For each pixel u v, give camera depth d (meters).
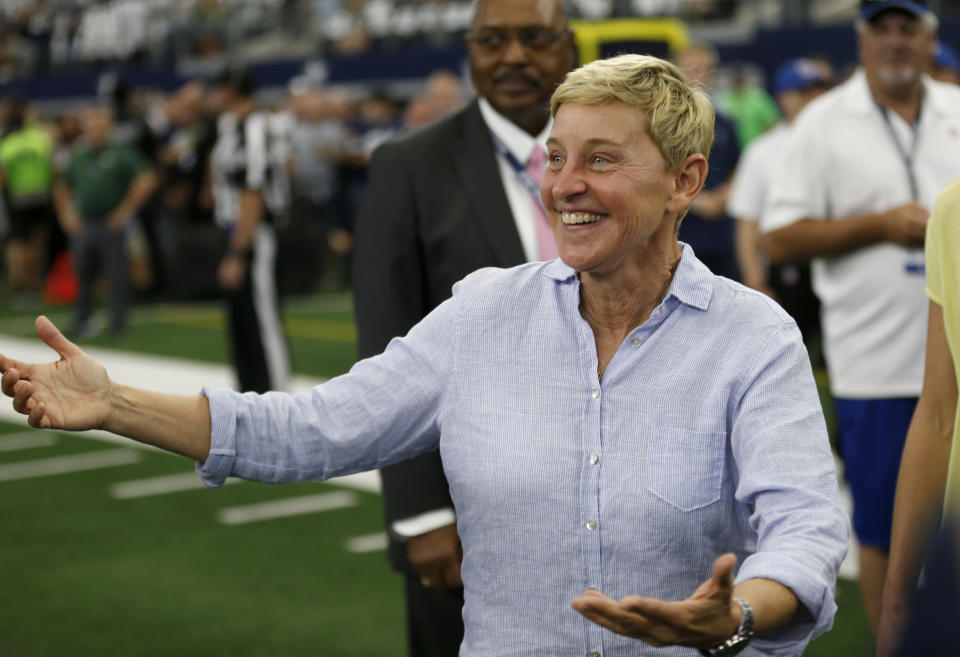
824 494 2.06
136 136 15.51
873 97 4.44
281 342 8.57
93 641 5.14
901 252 4.27
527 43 3.37
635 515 2.12
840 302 4.40
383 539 6.52
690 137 2.16
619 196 2.12
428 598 3.42
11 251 16.44
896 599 2.73
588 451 2.15
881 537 4.33
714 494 2.13
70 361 2.23
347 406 2.30
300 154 16.19
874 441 4.34
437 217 3.37
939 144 4.39
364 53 19.25
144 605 5.56
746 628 1.89
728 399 2.14
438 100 13.16
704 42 16.09
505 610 2.21
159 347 12.46
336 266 18.47
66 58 23.09
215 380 10.70
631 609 1.82
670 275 2.23
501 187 3.38
